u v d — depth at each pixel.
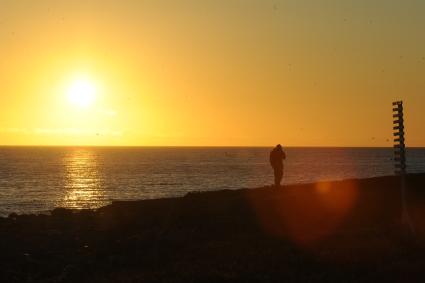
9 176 118.81
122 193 83.31
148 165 170.00
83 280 18.98
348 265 17.00
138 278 17.55
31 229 30.34
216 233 23.83
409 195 29.36
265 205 27.83
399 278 15.55
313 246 19.86
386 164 170.00
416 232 20.92
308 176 110.50
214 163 185.00
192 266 18.30
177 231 24.69
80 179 111.00
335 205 27.25
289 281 15.73
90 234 27.94
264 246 20.42
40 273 21.09
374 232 21.34
